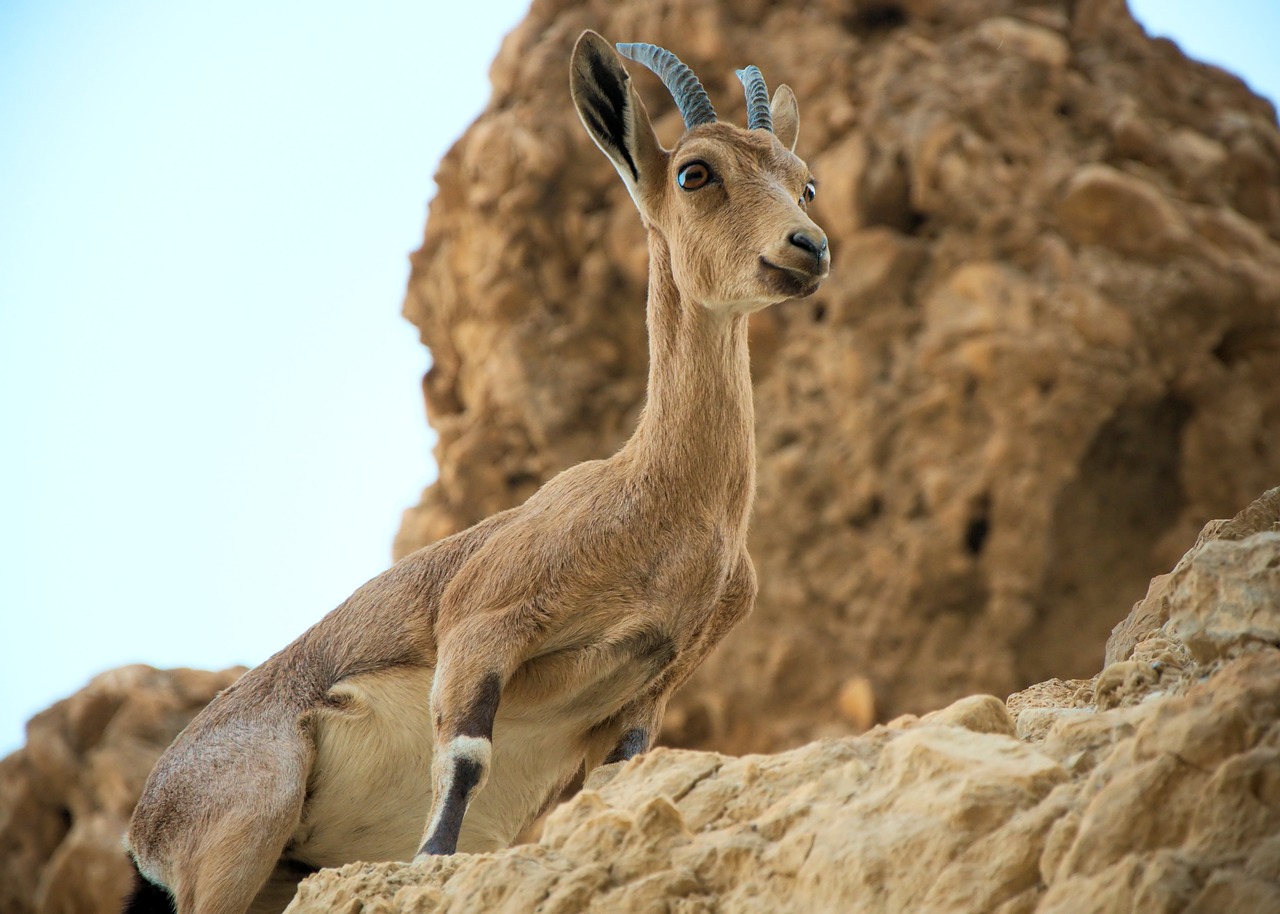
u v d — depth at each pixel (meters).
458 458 64.25
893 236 61.53
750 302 23.34
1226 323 59.62
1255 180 64.69
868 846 13.98
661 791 17.17
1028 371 58.16
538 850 16.27
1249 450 58.72
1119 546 58.84
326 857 25.80
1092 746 14.73
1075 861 12.54
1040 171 62.53
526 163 65.75
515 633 23.19
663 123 64.31
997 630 57.25
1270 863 11.48
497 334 65.50
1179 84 67.62
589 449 63.34
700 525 23.67
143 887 25.98
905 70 64.94
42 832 57.06
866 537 58.94
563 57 68.25
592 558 23.36
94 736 57.91
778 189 23.50
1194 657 16.08
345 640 25.89
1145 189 60.88
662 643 23.73
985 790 13.81
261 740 25.03
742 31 67.12
